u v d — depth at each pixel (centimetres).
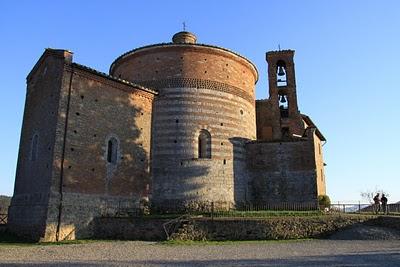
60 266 1384
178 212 3084
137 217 2559
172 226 2445
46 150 2712
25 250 1912
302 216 2648
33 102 3262
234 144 3481
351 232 2511
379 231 2478
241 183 3438
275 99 4425
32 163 2950
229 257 1623
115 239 2533
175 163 3241
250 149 3591
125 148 3044
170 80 3434
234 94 3625
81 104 2797
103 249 1934
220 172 3309
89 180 2731
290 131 4347
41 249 1953
